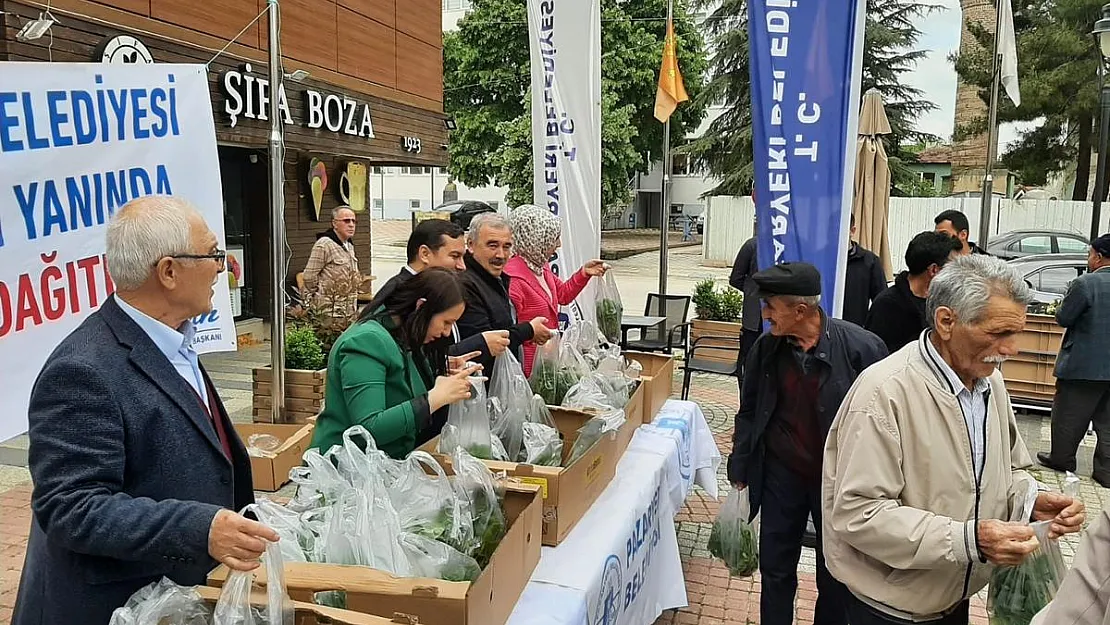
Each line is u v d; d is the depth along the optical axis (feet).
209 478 5.53
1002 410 7.04
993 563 6.14
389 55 33.83
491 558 5.41
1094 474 18.03
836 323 9.32
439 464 6.51
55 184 8.77
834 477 7.25
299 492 6.15
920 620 6.75
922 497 6.61
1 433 8.07
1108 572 4.73
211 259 5.53
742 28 65.36
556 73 16.07
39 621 5.21
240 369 27.32
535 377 9.61
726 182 71.72
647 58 69.92
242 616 4.42
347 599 4.81
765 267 11.57
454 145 74.79
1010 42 23.24
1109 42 24.97
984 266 6.42
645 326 24.07
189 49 21.84
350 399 7.54
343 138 30.35
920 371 6.66
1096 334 17.13
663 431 11.14
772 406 9.55
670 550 10.41
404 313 8.07
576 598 6.22
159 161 10.20
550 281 13.26
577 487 7.61
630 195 77.92
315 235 34.86
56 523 4.72
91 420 4.89
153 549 4.60
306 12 27.58
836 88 11.22
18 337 8.30
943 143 71.41
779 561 9.82
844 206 11.43
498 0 71.92
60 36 17.56
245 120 24.35
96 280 9.21
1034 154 64.80
